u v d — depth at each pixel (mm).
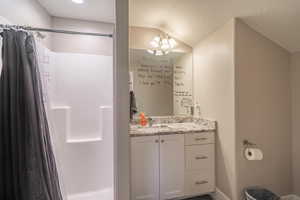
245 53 1856
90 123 2258
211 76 2207
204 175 2100
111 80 2375
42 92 1391
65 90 2199
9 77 1196
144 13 2084
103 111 2289
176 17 2148
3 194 1156
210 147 2119
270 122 1965
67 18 2367
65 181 2096
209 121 2186
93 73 2312
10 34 1223
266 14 1681
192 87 2646
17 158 1170
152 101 2508
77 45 2416
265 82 1940
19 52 1225
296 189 2008
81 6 2076
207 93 2299
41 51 1543
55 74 2160
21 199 1158
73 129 2199
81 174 2160
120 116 1448
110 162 2254
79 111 2230
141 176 1894
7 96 1189
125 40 1448
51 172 1346
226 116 1951
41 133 1279
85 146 2184
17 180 1162
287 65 2033
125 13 1447
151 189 1925
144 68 2477
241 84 1846
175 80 2602
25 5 1688
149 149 1918
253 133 1897
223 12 1811
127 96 1459
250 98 1883
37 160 1220
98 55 2389
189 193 2049
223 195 1998
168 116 2568
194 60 2613
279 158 2004
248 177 1881
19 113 1194
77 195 2123
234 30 1812
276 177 1994
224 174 1989
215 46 2125
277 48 1991
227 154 1938
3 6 1355
